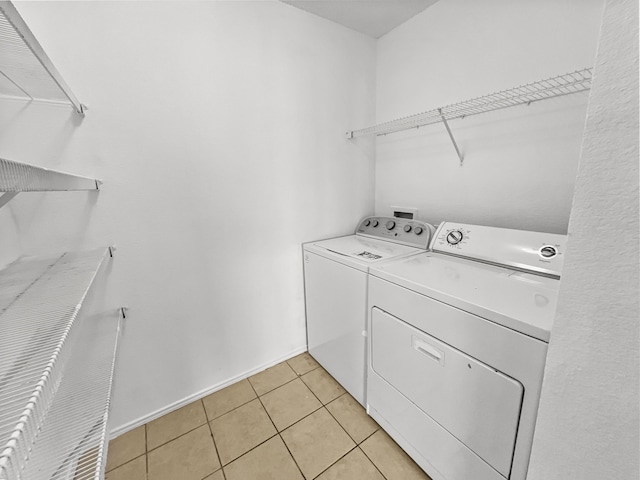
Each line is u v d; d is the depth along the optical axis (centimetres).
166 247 141
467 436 100
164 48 128
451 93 164
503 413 88
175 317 150
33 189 49
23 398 42
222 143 149
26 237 111
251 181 162
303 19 168
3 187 37
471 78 154
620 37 33
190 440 138
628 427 37
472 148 160
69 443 67
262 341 184
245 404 160
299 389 171
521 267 123
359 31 194
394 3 164
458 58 158
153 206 135
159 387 151
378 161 220
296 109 173
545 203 135
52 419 77
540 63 128
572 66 119
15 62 80
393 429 134
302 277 193
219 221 155
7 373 47
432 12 167
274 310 185
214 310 161
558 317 44
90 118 116
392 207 212
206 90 141
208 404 160
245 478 121
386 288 125
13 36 66
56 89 99
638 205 33
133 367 142
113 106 120
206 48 138
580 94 119
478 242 142
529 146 137
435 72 171
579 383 42
